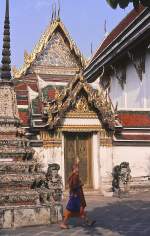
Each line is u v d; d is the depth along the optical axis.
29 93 22.39
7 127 14.26
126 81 34.84
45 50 37.88
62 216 13.09
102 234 11.30
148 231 11.62
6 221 12.23
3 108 14.48
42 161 20.20
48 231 11.77
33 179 13.28
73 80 20.95
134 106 33.34
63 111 20.69
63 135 21.06
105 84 37.84
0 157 13.51
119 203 17.81
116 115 21.73
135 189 21.44
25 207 12.50
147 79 31.62
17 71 36.03
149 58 31.39
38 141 20.45
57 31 38.44
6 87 14.72
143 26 29.03
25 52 37.03
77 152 21.36
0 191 12.91
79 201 12.33
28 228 12.25
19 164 13.43
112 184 21.02
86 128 21.23
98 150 21.44
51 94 22.22
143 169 22.00
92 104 21.17
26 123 21.22
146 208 16.17
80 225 12.65
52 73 37.62
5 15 14.92
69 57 38.50
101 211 15.56
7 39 14.94
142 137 22.25
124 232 11.53
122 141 21.83
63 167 20.78
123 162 20.89
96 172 21.42
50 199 13.51
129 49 32.41
